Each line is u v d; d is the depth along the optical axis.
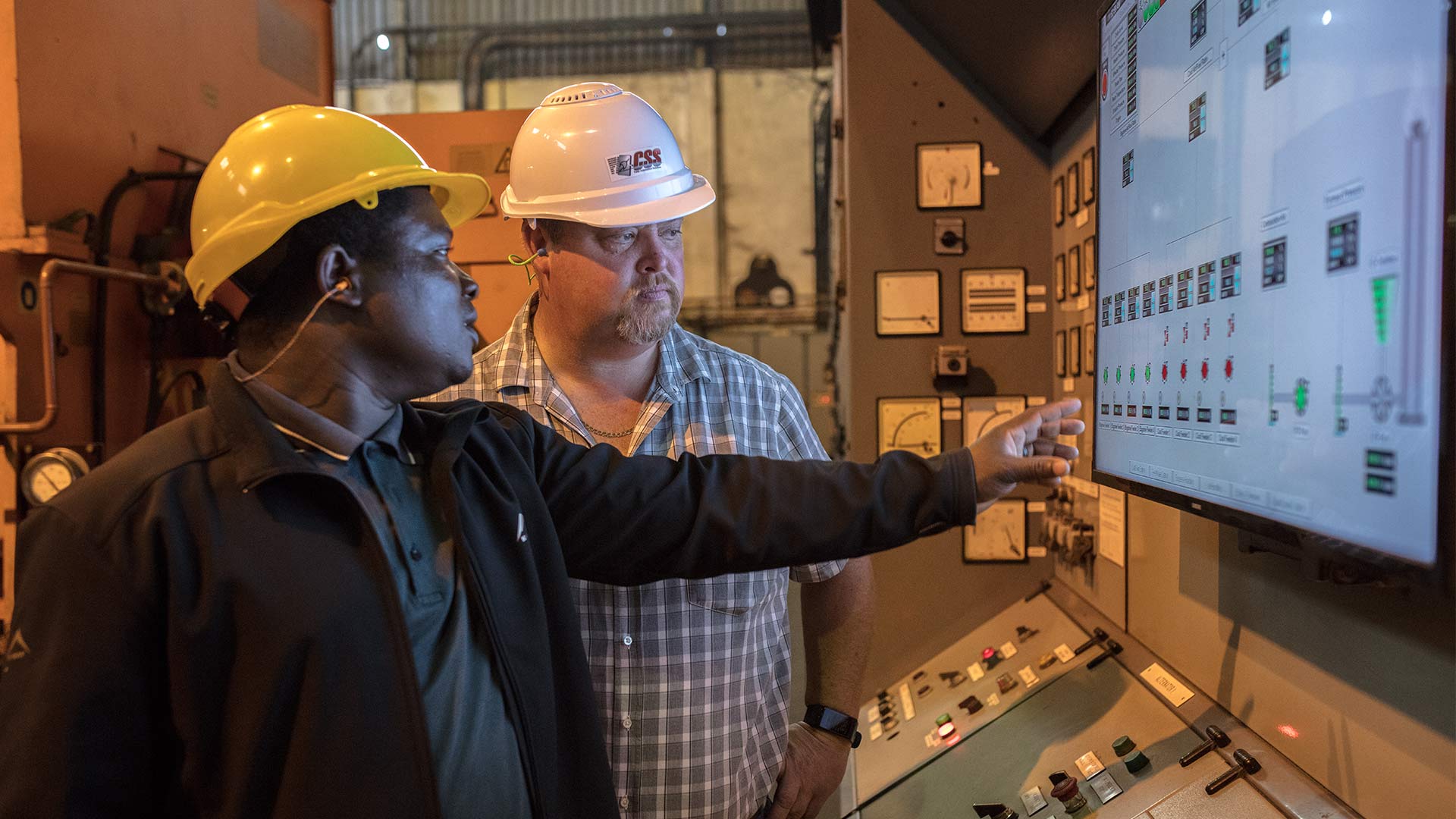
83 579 0.66
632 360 1.29
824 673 1.37
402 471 0.84
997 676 1.84
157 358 1.80
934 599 2.23
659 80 6.61
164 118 1.88
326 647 0.69
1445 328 0.61
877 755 1.84
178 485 0.70
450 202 0.94
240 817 0.69
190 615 0.67
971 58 2.07
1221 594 1.18
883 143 2.22
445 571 0.82
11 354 1.54
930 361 2.22
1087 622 1.77
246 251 0.74
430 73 6.79
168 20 1.89
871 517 0.94
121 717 0.66
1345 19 0.73
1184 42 1.10
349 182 0.75
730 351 1.35
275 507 0.71
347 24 6.79
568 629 0.92
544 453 0.99
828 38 3.34
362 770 0.69
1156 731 1.25
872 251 2.22
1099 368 1.48
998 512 2.21
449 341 0.81
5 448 1.57
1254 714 1.08
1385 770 0.81
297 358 0.77
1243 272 0.93
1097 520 1.76
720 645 1.22
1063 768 1.33
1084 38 1.61
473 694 0.80
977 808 1.35
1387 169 0.68
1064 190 2.01
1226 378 0.98
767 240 6.54
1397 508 0.66
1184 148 1.10
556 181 1.22
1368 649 0.84
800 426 1.39
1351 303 0.73
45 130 1.58
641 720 1.20
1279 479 0.85
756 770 1.26
